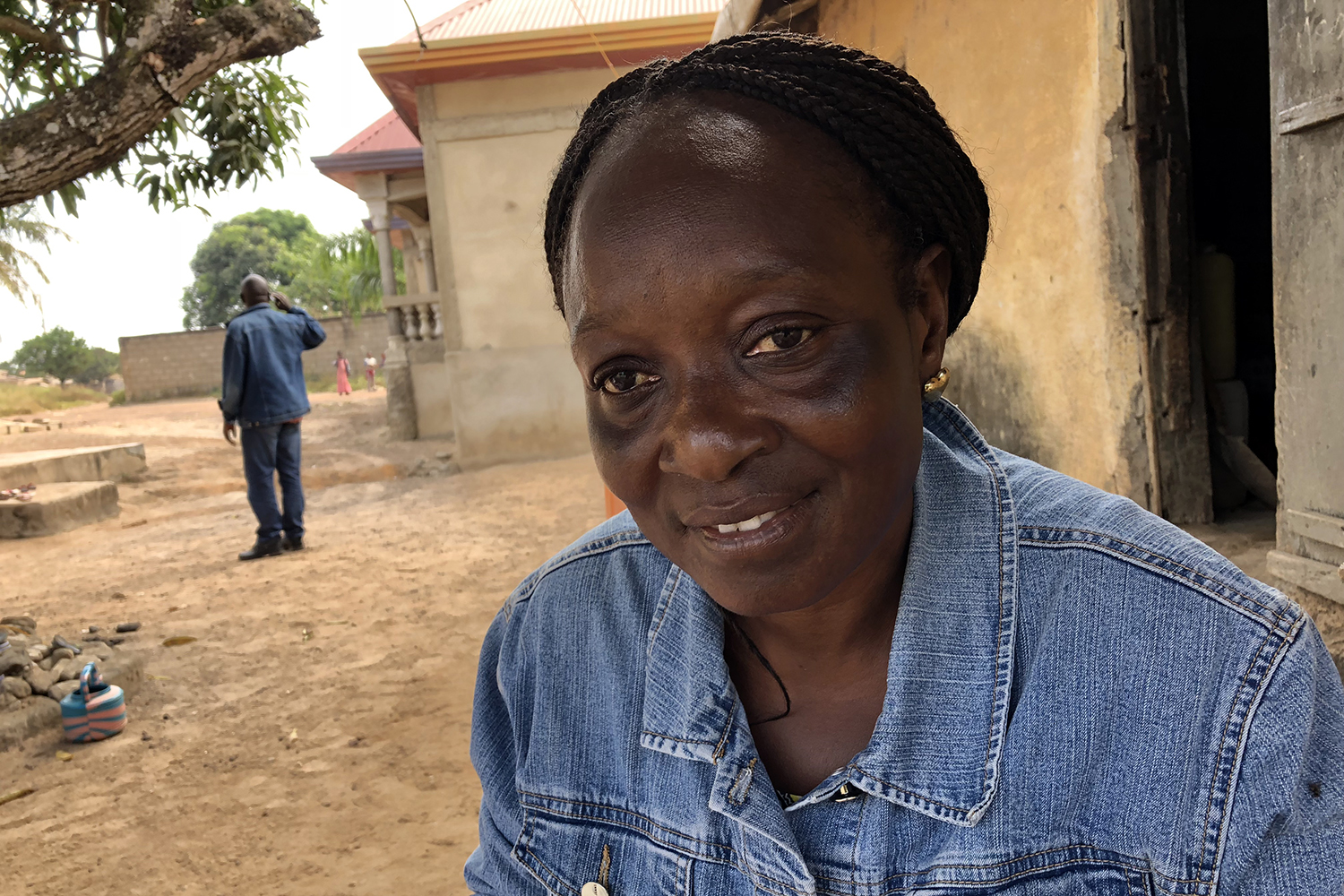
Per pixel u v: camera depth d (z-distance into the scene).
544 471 10.20
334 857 2.95
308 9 4.27
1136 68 3.51
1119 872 0.76
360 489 10.34
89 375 57.12
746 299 0.64
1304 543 2.76
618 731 0.93
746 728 0.84
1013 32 4.26
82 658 4.49
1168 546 0.77
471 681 4.34
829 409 0.65
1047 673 0.77
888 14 5.59
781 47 0.69
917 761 0.79
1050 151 4.07
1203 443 3.67
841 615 0.81
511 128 10.61
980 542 0.81
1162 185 3.55
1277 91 2.73
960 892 0.77
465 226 10.84
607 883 0.93
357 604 5.75
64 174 4.09
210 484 11.70
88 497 9.55
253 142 5.38
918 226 0.71
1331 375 2.62
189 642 5.16
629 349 0.67
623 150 0.68
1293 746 0.71
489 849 1.03
